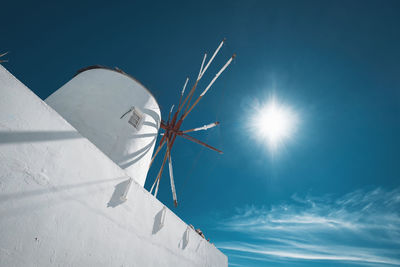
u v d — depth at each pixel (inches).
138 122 292.5
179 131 434.0
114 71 315.6
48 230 129.8
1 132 122.3
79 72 328.8
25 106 138.9
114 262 163.6
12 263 109.9
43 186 134.8
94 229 157.2
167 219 244.2
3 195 114.7
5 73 134.7
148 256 198.1
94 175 172.4
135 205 203.3
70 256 136.9
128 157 257.3
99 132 243.4
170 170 358.6
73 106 249.4
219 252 361.1
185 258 257.8
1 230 109.7
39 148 139.4
